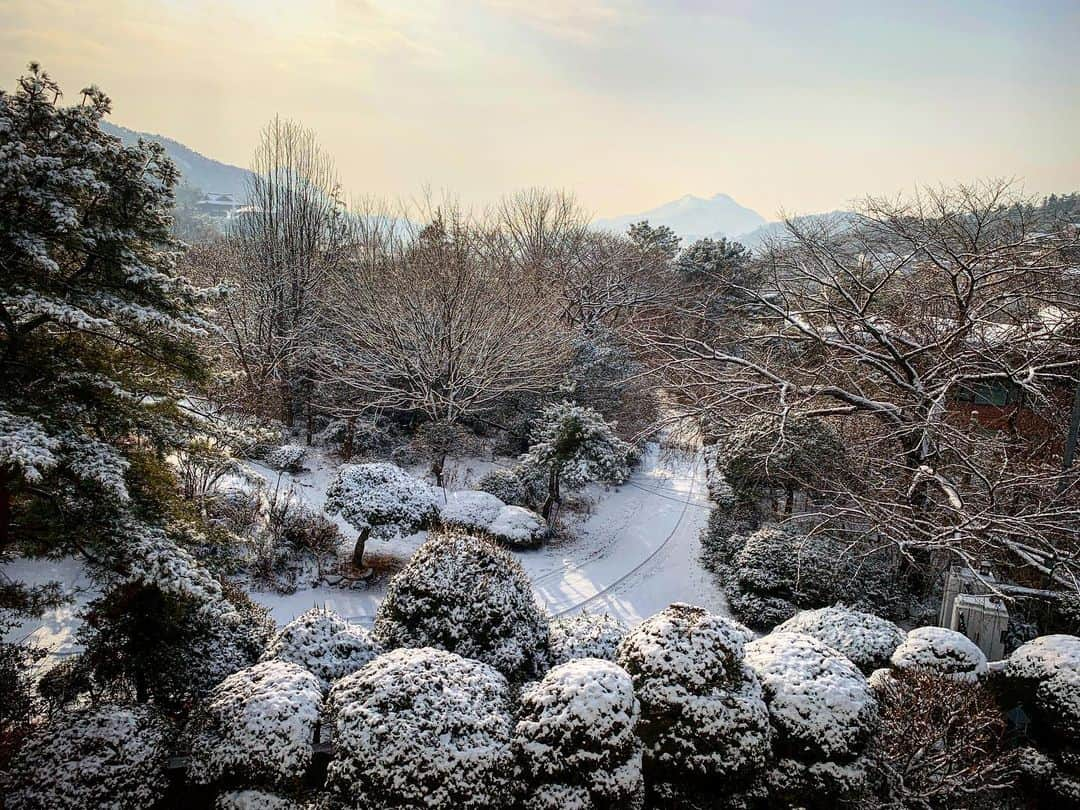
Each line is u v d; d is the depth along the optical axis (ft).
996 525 39.73
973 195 63.41
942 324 58.59
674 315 108.47
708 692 23.41
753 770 23.03
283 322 82.94
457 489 67.56
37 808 20.11
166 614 27.96
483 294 76.33
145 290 27.61
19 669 28.02
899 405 55.21
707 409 57.16
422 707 21.53
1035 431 57.67
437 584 29.60
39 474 20.74
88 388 27.07
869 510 44.91
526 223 119.14
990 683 29.50
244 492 54.08
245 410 73.05
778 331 65.57
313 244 87.51
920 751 24.16
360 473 50.65
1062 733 26.05
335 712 22.38
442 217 92.48
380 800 20.02
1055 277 53.01
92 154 24.85
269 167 86.53
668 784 23.41
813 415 55.62
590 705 21.58
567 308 103.45
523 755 21.58
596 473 61.87
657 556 58.44
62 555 28.22
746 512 59.77
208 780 21.29
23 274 25.02
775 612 44.93
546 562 55.31
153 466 29.84
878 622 33.86
